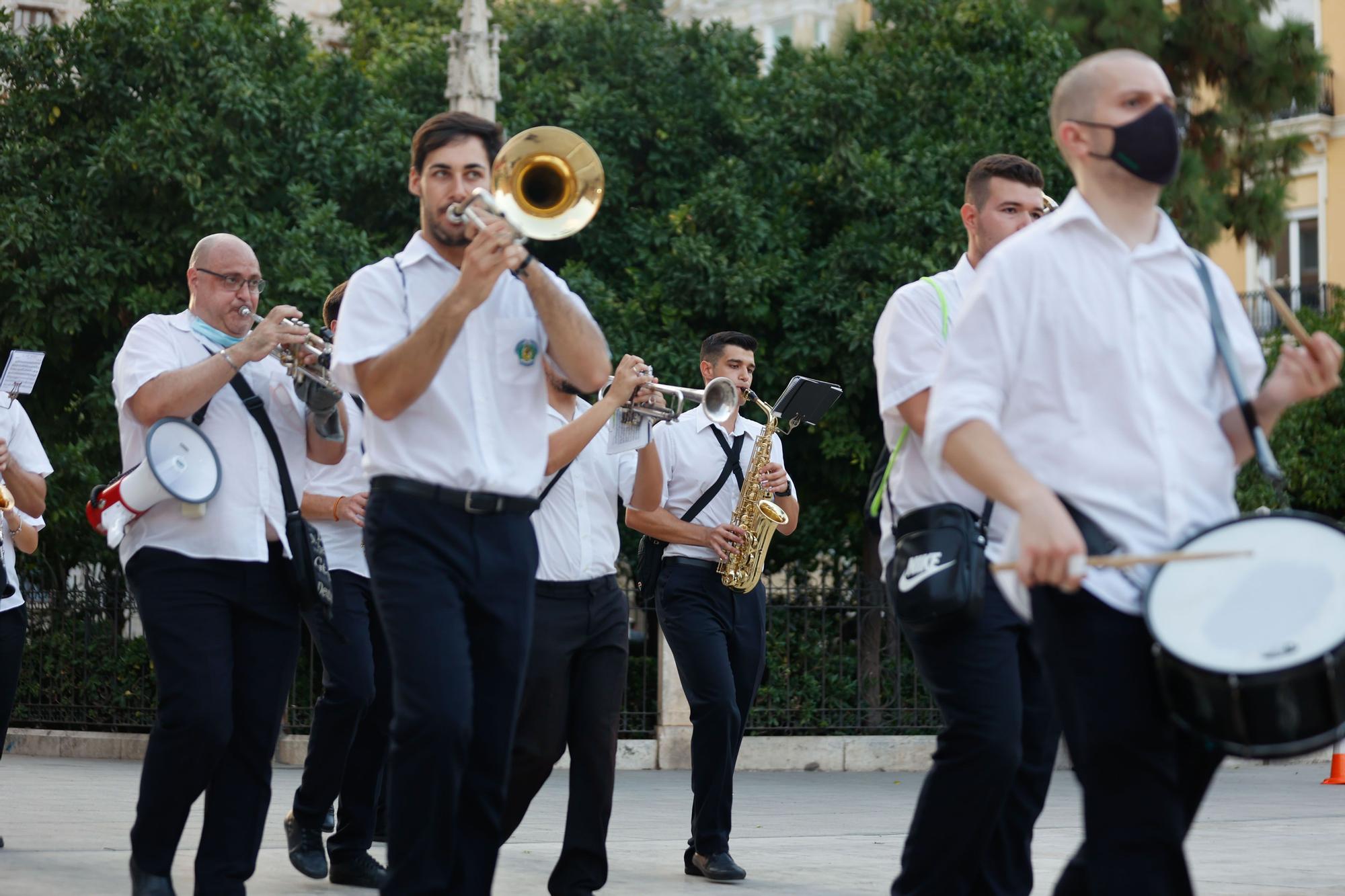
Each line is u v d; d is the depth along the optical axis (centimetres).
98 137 1349
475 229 394
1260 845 757
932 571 405
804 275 1373
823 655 1282
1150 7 1689
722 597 666
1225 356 312
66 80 1372
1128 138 308
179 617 462
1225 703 271
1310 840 782
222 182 1328
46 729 1316
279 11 2656
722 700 640
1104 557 290
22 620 669
